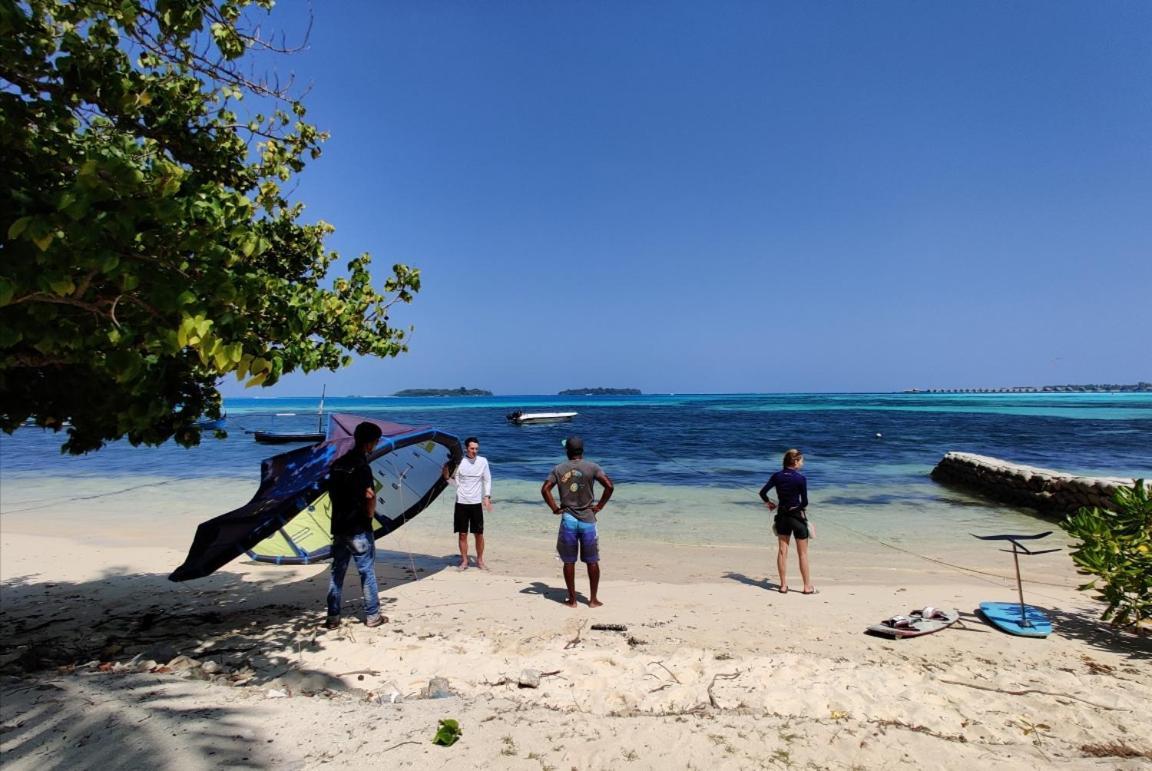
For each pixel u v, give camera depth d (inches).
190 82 177.0
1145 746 143.2
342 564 244.5
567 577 272.2
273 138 205.0
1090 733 150.6
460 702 166.9
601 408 4035.4
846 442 1277.1
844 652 213.9
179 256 118.0
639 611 265.7
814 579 331.0
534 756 134.1
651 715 161.2
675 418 2480.3
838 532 462.6
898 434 1507.1
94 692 167.3
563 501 273.9
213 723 146.8
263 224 216.8
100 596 297.4
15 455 1099.9
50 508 572.7
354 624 246.5
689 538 443.2
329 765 128.0
